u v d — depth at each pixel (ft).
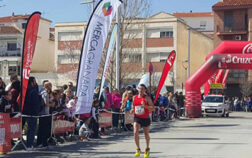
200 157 33.40
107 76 92.53
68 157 33.37
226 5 178.40
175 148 39.42
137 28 105.40
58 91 42.24
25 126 44.91
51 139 40.81
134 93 63.10
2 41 172.86
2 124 33.88
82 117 46.44
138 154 33.83
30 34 36.22
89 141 45.93
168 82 164.66
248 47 92.22
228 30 179.32
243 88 171.63
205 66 94.84
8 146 34.99
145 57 168.55
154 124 74.74
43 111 39.32
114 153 35.91
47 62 190.90
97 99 50.24
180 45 170.50
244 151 37.35
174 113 91.97
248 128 65.21
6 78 169.68
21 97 35.86
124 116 59.16
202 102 102.94
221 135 53.11
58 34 175.63
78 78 45.80
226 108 103.55
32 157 33.22
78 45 169.48
